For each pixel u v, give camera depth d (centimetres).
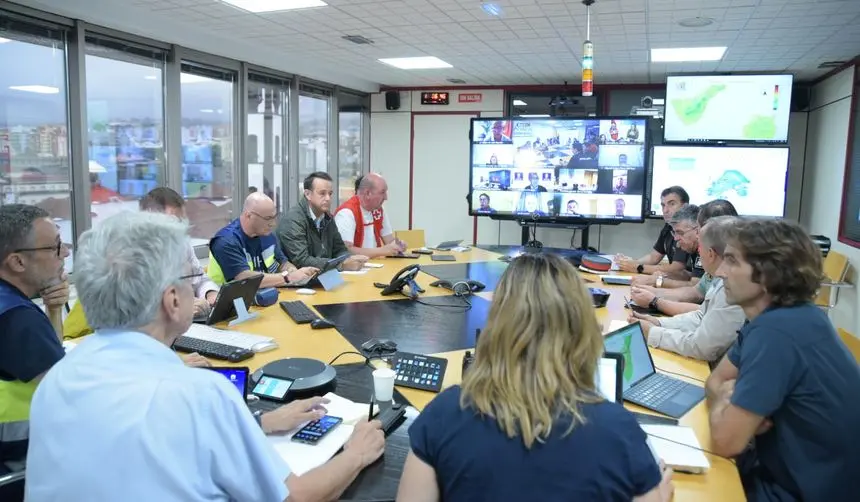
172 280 105
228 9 433
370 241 465
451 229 817
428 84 791
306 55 604
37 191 413
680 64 617
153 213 112
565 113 759
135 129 490
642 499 96
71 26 415
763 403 140
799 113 711
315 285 342
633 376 192
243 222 331
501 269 403
